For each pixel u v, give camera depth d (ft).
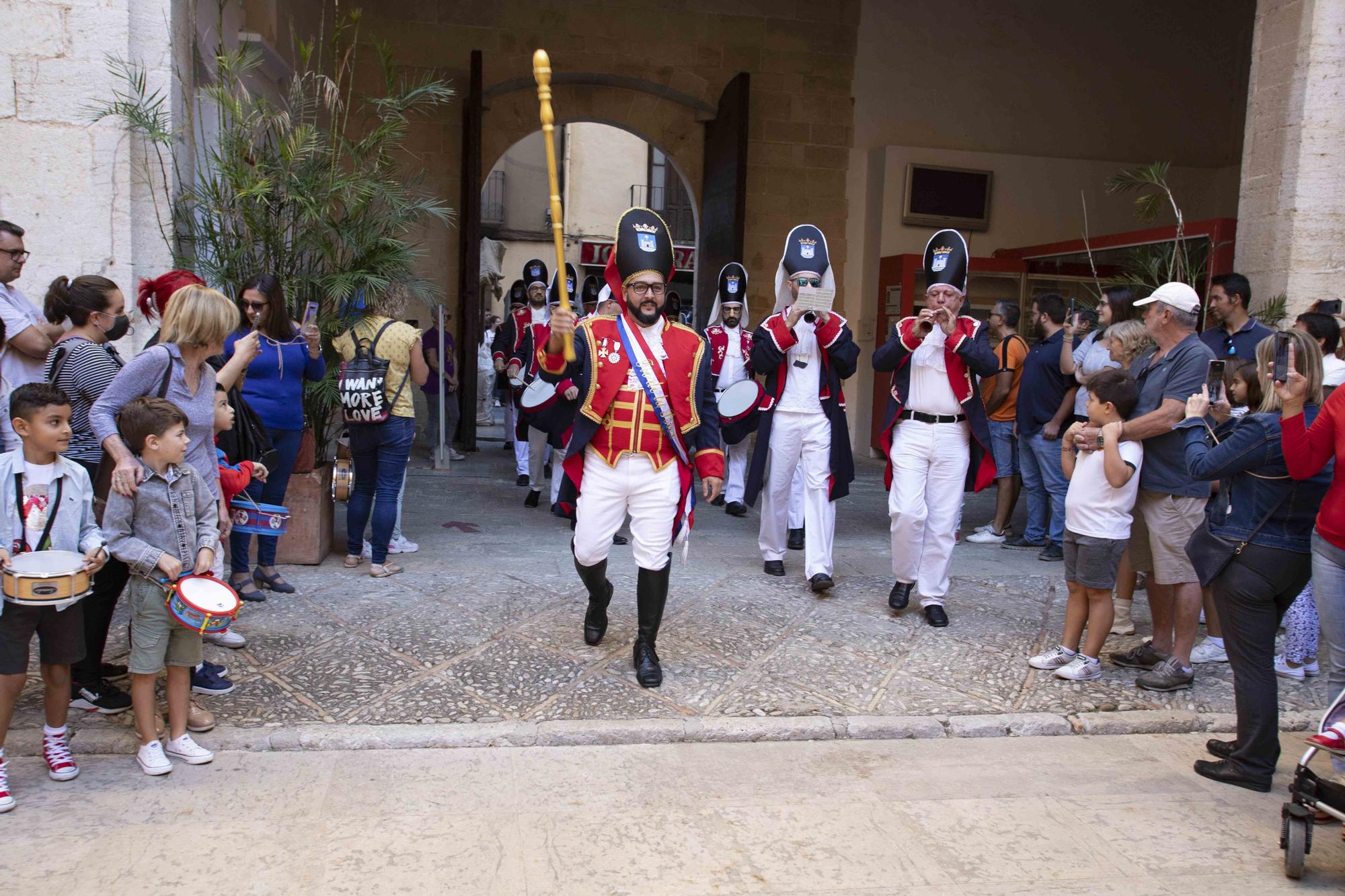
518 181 76.69
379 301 20.53
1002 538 25.31
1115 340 16.67
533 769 12.18
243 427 15.78
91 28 18.24
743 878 9.99
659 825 10.96
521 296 35.68
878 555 23.18
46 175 18.35
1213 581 12.48
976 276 37.91
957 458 17.44
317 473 20.11
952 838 10.93
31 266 18.47
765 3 40.98
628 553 22.27
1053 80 42.39
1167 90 43.14
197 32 23.24
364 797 11.34
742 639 16.51
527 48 40.01
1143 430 14.57
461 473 33.76
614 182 77.82
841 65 41.45
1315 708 14.96
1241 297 18.66
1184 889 10.12
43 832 10.30
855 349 19.20
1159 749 13.52
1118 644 17.25
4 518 10.98
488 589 18.58
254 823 10.66
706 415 14.80
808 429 19.29
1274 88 21.97
